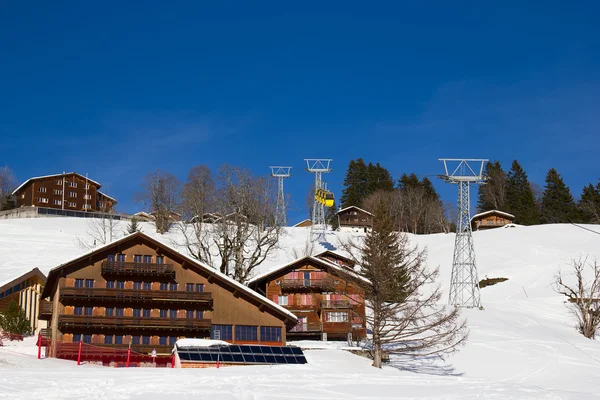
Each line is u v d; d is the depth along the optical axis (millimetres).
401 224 158500
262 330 57219
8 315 58406
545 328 72875
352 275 59562
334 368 49062
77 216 139625
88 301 55281
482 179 89250
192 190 88062
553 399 33594
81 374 34938
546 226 130875
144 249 57969
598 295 81000
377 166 187375
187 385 32656
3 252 96188
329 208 171500
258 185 76062
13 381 31500
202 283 57781
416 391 34750
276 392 32406
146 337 55562
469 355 60281
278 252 105125
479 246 120250
